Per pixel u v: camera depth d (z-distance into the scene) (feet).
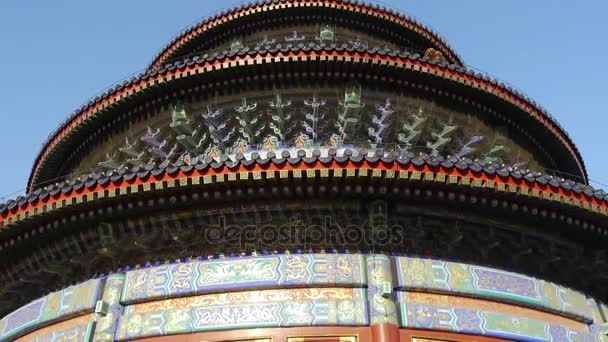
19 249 65.98
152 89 78.33
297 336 54.19
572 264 65.51
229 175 54.24
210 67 75.77
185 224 59.72
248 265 58.29
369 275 57.06
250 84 78.23
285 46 75.51
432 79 78.33
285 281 56.85
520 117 85.61
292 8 100.48
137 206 57.98
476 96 81.30
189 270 59.00
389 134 83.82
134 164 86.12
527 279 62.64
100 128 85.66
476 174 54.80
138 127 84.64
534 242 62.75
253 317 55.36
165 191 55.93
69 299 63.87
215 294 57.31
